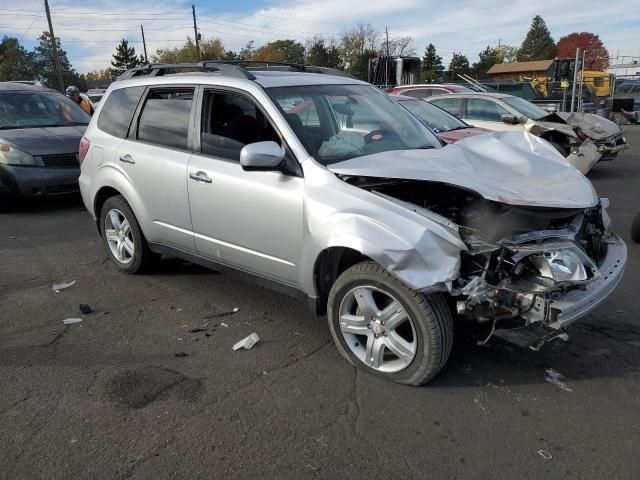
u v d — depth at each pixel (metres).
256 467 2.71
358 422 3.04
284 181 3.67
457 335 3.96
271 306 4.60
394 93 13.16
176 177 4.40
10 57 72.06
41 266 5.70
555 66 23.67
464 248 2.99
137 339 4.05
